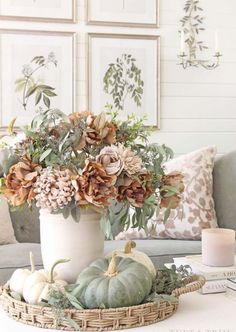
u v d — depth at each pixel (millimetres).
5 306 1562
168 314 1549
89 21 3963
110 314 1434
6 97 3838
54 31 3908
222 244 1874
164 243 3018
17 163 1586
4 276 2498
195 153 3414
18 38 3850
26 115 3871
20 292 1571
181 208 3199
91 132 1572
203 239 1913
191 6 4121
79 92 3965
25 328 1454
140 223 1625
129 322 1449
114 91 4012
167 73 4105
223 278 1826
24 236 3154
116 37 4008
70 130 1578
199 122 4164
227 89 4195
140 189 1570
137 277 1496
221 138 4184
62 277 1635
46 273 1607
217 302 1706
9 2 3828
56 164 1552
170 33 4102
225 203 3379
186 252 2879
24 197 1537
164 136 4105
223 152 4176
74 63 3941
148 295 1522
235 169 3424
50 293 1471
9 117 3848
